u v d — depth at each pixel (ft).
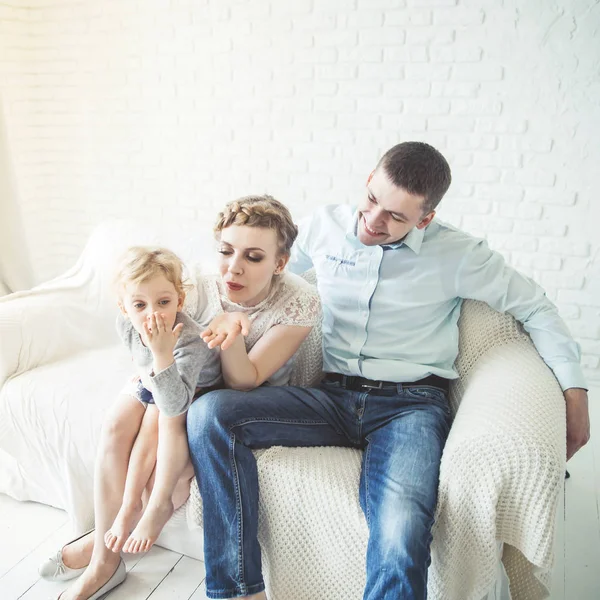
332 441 4.66
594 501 6.02
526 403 4.07
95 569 4.62
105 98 10.25
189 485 4.50
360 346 4.98
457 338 5.05
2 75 9.93
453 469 3.85
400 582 3.49
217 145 9.86
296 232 4.57
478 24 8.14
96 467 4.57
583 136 8.14
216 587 4.07
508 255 8.94
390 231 4.46
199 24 9.39
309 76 9.07
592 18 7.70
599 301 8.66
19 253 10.11
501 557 4.26
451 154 8.78
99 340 6.38
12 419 5.42
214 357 4.58
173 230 6.32
